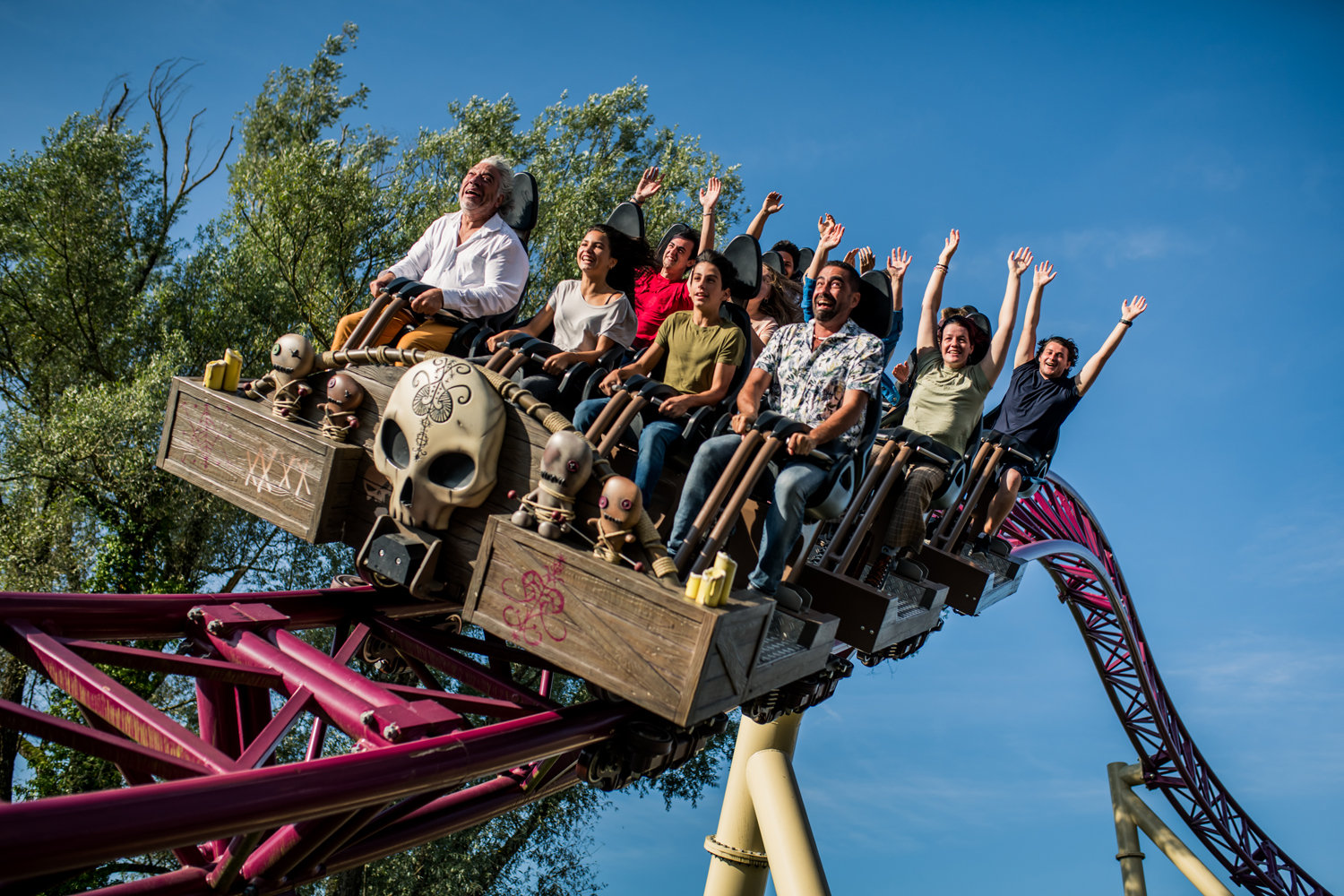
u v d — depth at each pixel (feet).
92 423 50.85
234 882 12.53
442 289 15.70
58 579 54.95
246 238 62.49
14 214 61.57
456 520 13.50
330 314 59.88
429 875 50.57
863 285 17.99
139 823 8.39
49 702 51.26
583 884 55.98
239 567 57.67
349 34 79.46
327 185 56.24
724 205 65.98
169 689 56.44
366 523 14.33
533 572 11.96
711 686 11.25
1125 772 60.70
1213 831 64.13
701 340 16.01
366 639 17.39
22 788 52.01
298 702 12.61
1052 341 29.71
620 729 14.29
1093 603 61.67
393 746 11.07
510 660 16.65
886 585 21.97
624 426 13.87
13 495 57.67
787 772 24.93
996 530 28.84
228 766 11.00
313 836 12.19
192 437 15.44
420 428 13.23
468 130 63.16
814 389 15.76
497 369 14.73
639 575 11.43
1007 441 28.17
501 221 17.81
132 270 65.10
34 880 11.05
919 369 24.80
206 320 59.98
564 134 65.62
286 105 77.77
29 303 61.67
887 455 20.66
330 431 14.33
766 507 15.21
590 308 18.08
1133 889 51.75
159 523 55.26
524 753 12.35
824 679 19.33
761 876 26.91
